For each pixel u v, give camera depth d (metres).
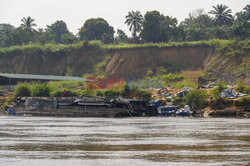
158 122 150.88
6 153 81.06
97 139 100.75
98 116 190.38
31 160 74.06
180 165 69.50
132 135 108.38
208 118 174.25
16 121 161.12
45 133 114.00
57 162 72.38
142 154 79.62
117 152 82.06
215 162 71.69
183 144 91.75
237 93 198.75
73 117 190.50
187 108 192.38
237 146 88.50
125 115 187.75
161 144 92.00
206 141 96.12
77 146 89.88
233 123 143.38
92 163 71.44
